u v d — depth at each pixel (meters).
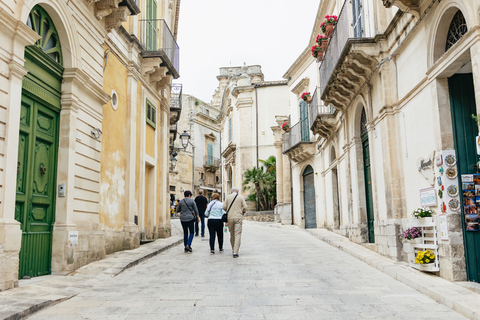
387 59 9.53
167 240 14.30
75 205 8.34
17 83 6.30
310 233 17.23
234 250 10.27
